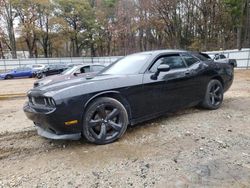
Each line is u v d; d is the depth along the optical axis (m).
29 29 38.94
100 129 3.40
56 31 44.25
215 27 33.22
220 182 2.39
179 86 4.28
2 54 39.88
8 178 2.64
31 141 3.72
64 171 2.74
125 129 3.59
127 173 2.63
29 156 3.19
